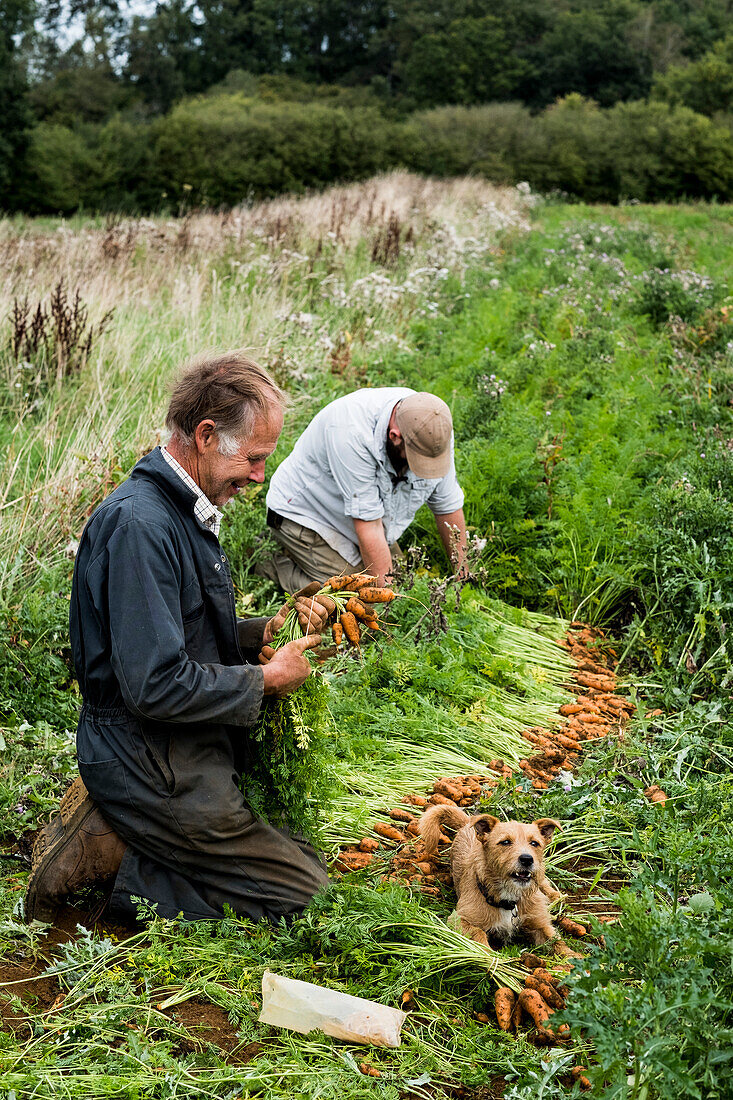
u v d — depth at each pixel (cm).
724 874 281
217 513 316
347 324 1026
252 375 306
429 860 351
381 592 335
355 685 465
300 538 543
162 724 303
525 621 574
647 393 838
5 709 441
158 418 690
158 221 1709
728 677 479
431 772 413
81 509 568
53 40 6334
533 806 384
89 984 282
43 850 317
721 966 244
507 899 309
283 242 1324
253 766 332
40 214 3130
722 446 684
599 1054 218
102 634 300
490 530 615
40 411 711
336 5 7500
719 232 2245
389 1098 244
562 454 684
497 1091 257
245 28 7369
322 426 521
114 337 844
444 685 469
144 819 303
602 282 1380
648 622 567
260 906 316
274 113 3294
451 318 1158
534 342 970
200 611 315
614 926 264
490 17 6103
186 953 292
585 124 3731
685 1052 234
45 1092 239
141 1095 241
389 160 3250
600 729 466
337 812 376
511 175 3444
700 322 1081
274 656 315
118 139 3272
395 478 508
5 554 529
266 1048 265
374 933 299
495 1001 279
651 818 361
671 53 6431
